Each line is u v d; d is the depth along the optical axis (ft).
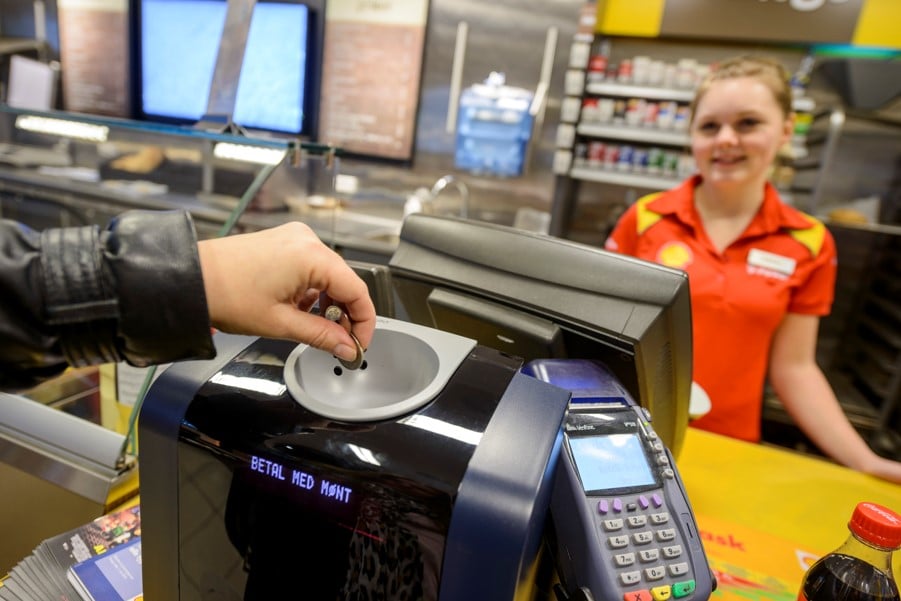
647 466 1.88
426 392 1.66
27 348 1.46
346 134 12.24
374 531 1.45
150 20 9.27
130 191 5.67
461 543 1.38
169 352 1.57
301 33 8.97
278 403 1.66
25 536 2.96
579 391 2.05
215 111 3.43
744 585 2.60
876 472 3.90
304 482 1.51
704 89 5.57
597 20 10.37
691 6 9.99
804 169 10.23
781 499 3.47
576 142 10.90
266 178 3.16
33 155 5.86
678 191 6.08
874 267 10.43
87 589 2.13
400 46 11.41
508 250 2.53
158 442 1.72
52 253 1.45
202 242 1.59
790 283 5.44
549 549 1.81
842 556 2.02
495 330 2.51
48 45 13.19
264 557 1.62
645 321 2.14
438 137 11.84
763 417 9.61
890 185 10.24
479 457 1.45
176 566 1.81
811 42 9.59
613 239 6.60
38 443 2.95
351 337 1.77
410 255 2.84
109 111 13.17
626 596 1.62
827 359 11.03
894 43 9.23
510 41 10.93
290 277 1.60
